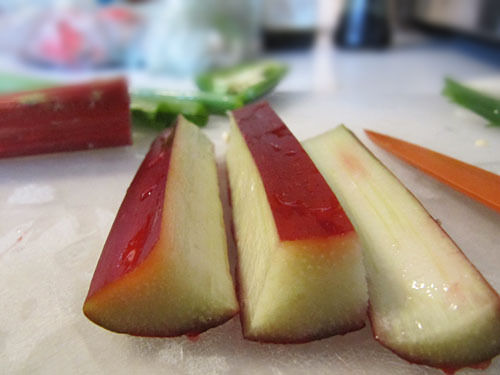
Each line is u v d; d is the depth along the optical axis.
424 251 0.06
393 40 0.22
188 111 0.11
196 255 0.06
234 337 0.06
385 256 0.06
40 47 0.18
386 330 0.05
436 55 0.19
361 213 0.07
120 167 0.10
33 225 0.08
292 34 0.20
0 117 0.10
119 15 0.19
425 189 0.09
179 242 0.06
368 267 0.06
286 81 0.15
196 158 0.09
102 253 0.07
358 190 0.08
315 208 0.06
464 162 0.09
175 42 0.17
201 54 0.18
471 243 0.07
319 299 0.05
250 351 0.06
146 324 0.05
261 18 0.20
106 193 0.09
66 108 0.10
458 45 0.21
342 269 0.05
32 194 0.09
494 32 0.19
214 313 0.06
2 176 0.10
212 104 0.12
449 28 0.22
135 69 0.18
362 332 0.06
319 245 0.05
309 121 0.11
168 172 0.07
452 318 0.05
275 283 0.05
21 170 0.10
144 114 0.11
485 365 0.05
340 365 0.05
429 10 0.23
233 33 0.18
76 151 0.10
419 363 0.05
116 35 0.18
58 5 0.20
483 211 0.08
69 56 0.18
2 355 0.06
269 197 0.06
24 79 0.15
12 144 0.10
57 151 0.10
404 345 0.05
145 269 0.05
